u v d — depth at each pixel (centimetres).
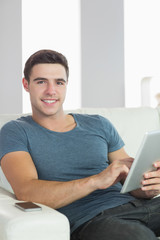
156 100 351
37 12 428
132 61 418
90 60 431
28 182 140
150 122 213
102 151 164
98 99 430
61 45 439
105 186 138
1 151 150
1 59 438
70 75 440
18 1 420
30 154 153
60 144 157
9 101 434
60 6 436
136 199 153
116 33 420
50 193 136
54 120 162
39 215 117
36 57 162
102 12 422
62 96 162
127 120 207
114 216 138
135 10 415
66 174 154
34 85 161
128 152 202
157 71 402
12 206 128
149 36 407
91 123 170
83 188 136
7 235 112
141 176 139
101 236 125
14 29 425
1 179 172
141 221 144
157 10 399
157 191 154
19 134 153
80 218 141
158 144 133
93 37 427
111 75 425
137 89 418
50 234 117
